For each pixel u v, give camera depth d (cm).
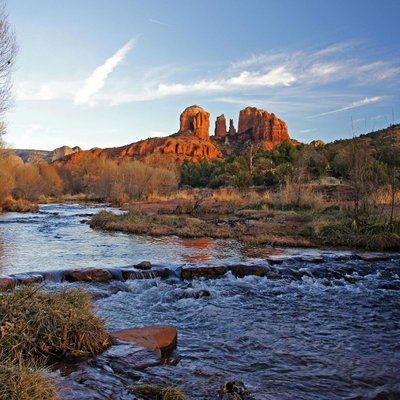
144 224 1769
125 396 339
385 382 398
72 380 362
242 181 3719
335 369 425
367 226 1390
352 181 1589
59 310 456
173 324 567
